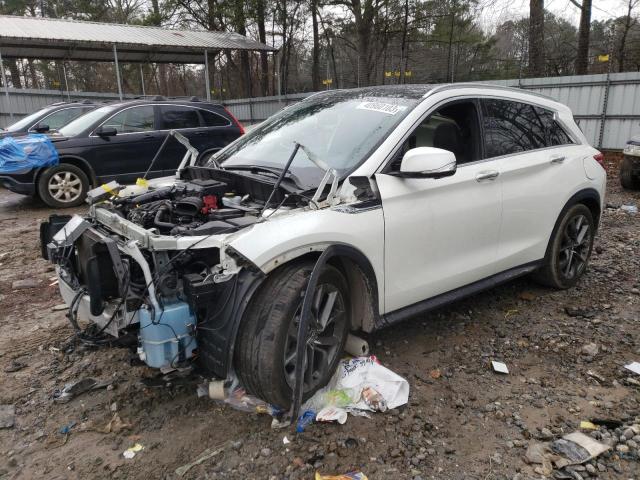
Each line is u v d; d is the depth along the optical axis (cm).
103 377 347
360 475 254
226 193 354
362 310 332
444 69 2073
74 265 328
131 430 294
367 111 383
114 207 345
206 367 284
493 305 461
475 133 397
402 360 367
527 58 1916
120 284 273
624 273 542
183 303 272
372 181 326
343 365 328
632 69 1902
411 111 361
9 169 869
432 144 369
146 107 986
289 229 283
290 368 287
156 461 269
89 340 306
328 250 284
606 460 267
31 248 675
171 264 272
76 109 1186
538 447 276
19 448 282
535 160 431
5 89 1730
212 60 2186
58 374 355
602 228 737
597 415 304
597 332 409
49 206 941
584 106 1412
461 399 321
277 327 272
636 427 289
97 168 941
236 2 2362
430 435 287
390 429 291
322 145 368
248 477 257
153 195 350
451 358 371
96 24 1884
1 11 3253
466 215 372
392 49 2345
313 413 298
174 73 3578
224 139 1051
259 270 270
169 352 270
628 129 1351
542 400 321
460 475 259
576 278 497
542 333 408
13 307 474
